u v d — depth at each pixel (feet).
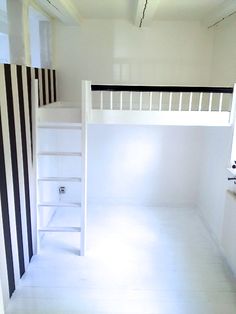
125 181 15.46
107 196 15.61
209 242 11.87
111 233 12.42
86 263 10.19
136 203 15.56
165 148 14.96
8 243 8.20
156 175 15.34
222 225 10.91
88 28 13.53
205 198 13.93
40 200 11.59
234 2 9.52
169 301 8.36
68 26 13.50
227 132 11.16
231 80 11.37
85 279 9.30
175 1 10.10
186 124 10.38
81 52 13.82
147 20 11.91
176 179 15.37
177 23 13.46
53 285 8.99
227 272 9.82
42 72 11.51
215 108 13.17
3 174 7.78
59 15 11.21
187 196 15.55
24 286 8.91
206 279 9.42
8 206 8.17
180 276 9.55
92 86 9.93
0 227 7.63
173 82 14.11
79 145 14.52
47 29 13.25
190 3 10.33
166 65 13.94
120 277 9.43
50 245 11.37
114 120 10.32
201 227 13.24
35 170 10.37
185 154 15.01
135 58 13.88
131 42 13.73
